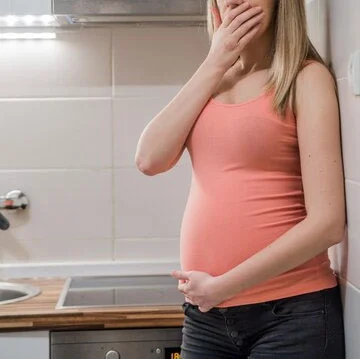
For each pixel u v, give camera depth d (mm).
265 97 1473
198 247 1506
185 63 2387
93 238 2416
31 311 1875
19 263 2404
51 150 2387
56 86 2375
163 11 2035
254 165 1472
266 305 1456
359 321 1410
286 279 1454
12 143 2379
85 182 2400
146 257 2430
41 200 2395
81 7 2021
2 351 1877
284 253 1393
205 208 1504
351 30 1411
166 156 1562
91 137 2393
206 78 1519
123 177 2404
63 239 2406
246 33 1508
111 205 2410
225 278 1430
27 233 2400
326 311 1470
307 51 1517
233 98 1535
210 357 1549
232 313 1477
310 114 1434
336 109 1469
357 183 1388
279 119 1455
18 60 2363
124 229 2420
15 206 2361
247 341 1504
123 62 2379
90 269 2404
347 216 1475
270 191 1468
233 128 1468
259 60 1562
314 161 1424
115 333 1892
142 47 2379
